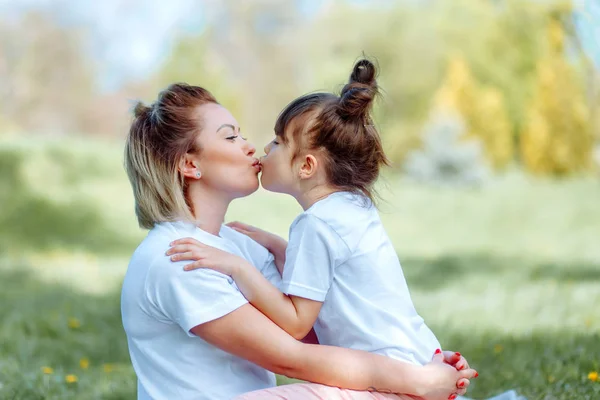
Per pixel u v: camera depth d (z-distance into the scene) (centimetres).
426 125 2584
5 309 723
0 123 2966
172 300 230
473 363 458
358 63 268
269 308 233
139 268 237
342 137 256
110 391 414
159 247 238
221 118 253
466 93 2575
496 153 2567
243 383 239
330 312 246
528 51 3062
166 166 248
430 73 3012
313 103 261
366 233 250
